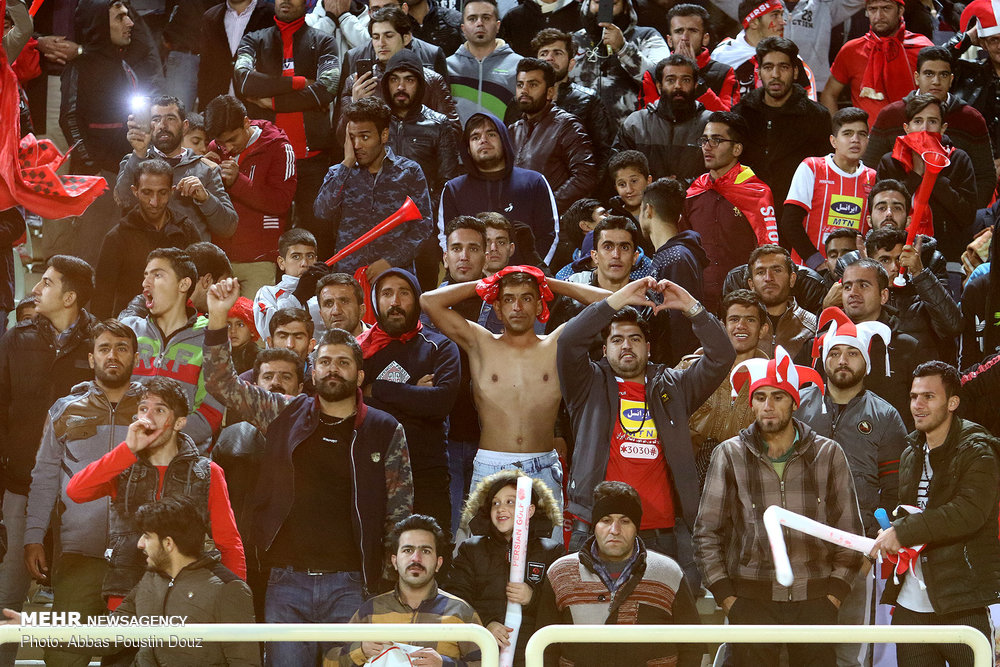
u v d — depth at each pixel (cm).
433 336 2205
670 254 2333
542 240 2603
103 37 3036
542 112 2883
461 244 2325
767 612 1830
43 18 3123
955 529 1794
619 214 2669
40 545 1927
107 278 2459
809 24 3419
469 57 3136
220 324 1920
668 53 3216
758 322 2205
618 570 1795
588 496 2016
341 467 1856
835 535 1714
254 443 2038
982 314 2600
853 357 2041
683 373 2048
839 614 1967
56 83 3197
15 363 2138
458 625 1201
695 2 3534
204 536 1745
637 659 1770
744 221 2688
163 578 1727
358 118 2570
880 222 2611
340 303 2244
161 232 2492
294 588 1827
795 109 2944
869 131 3216
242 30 3145
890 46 3250
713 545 1867
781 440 1866
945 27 3756
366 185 2591
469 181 2606
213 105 2744
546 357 2134
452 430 2267
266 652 1794
